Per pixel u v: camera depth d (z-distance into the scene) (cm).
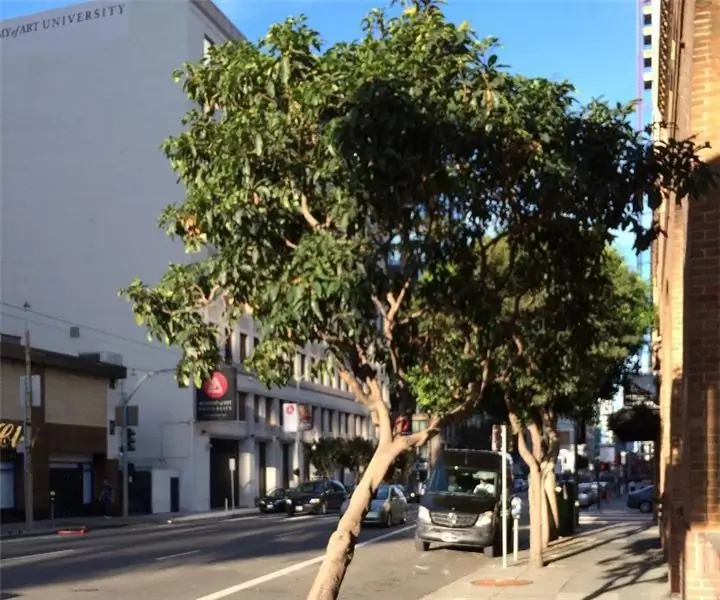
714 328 927
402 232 752
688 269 941
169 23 5406
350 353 811
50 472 4016
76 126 5453
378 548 2403
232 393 5047
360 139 719
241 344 5534
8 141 5519
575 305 961
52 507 3819
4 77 5581
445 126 748
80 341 5241
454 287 819
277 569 1867
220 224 800
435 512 2239
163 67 5384
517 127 802
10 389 3731
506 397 1730
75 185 5403
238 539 2638
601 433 10825
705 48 951
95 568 1862
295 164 812
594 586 1514
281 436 6169
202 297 862
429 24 813
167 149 884
